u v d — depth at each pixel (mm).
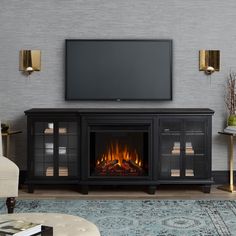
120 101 5941
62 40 5926
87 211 4469
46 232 2318
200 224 3984
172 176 5441
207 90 5945
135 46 5875
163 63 5883
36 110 5500
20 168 5969
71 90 5891
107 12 5906
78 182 5410
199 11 5922
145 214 4340
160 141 5426
